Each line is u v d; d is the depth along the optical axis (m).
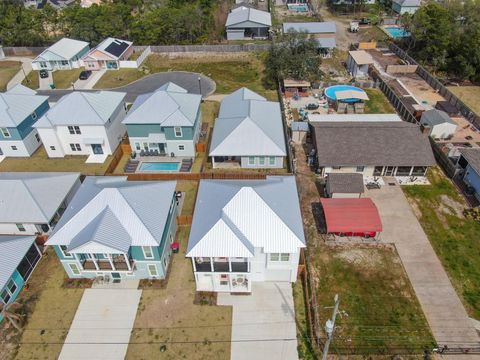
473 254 36.84
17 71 82.62
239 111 52.94
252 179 43.00
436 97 65.31
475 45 67.44
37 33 93.69
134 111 50.88
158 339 30.45
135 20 95.25
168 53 87.19
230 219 32.78
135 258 33.53
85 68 81.81
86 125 50.62
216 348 29.69
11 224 38.53
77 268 34.53
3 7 97.88
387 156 45.09
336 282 34.50
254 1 118.00
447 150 50.62
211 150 47.91
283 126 54.88
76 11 95.12
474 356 28.69
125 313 32.41
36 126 50.41
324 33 83.00
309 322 30.77
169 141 50.94
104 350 29.88
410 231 39.41
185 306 32.81
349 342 29.77
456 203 42.91
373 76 72.38
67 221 33.78
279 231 32.22
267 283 34.56
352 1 112.00
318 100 65.19
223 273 32.34
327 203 39.16
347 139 46.59
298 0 118.06
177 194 44.44
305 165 49.25
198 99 55.31
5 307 30.45
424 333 30.25
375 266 35.84
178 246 37.91
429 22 74.88
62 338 30.77
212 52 86.00
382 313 31.83
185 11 90.62
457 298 32.84
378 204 42.75
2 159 53.38
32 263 36.50
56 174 42.69
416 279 34.53
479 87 68.56
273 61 69.19
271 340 30.14
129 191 35.41
